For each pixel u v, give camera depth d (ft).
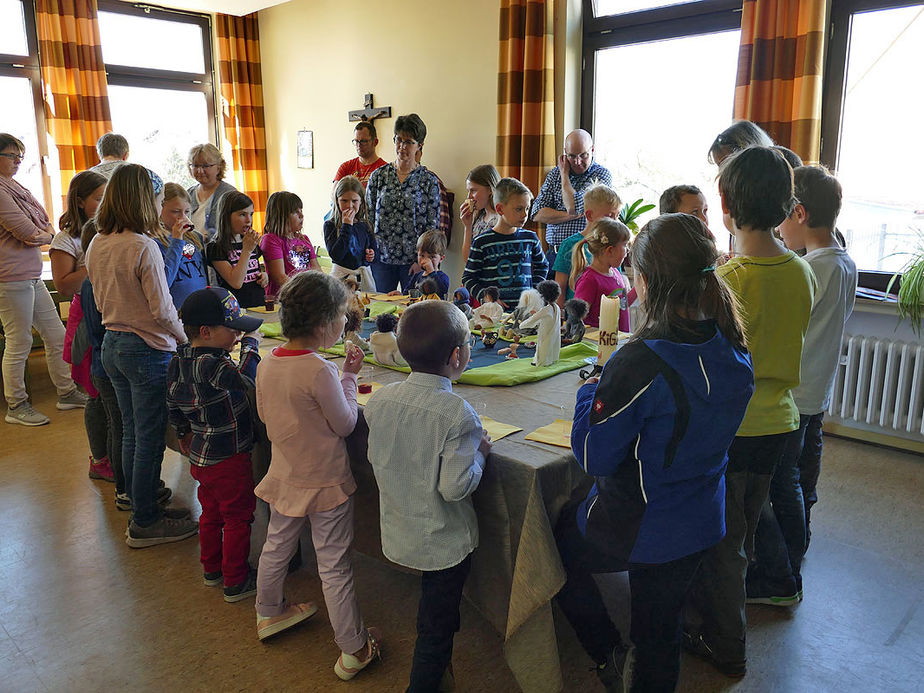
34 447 10.60
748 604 6.66
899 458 10.11
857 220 11.12
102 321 7.36
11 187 10.84
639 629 4.47
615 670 5.10
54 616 6.53
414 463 4.69
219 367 6.10
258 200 20.94
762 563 6.49
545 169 13.73
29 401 11.83
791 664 5.83
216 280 9.82
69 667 5.83
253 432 6.68
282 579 5.96
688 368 3.84
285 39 19.42
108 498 8.94
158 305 6.98
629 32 13.37
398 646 6.09
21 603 6.73
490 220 11.05
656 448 3.96
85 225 7.73
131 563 7.47
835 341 6.06
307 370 5.30
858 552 7.57
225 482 6.38
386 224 13.67
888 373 10.10
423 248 9.55
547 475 4.69
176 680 5.68
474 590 5.36
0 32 16.66
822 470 9.69
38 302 11.78
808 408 6.11
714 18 12.19
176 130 20.15
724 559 5.40
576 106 14.42
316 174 19.58
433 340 4.63
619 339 7.36
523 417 5.58
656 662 4.49
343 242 11.35
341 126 18.44
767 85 10.86
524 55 13.58
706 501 4.21
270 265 10.77
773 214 4.78
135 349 7.13
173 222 8.18
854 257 11.24
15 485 9.30
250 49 20.06
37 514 8.51
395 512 4.87
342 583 5.55
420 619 5.00
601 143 14.42
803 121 10.51
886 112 10.54
